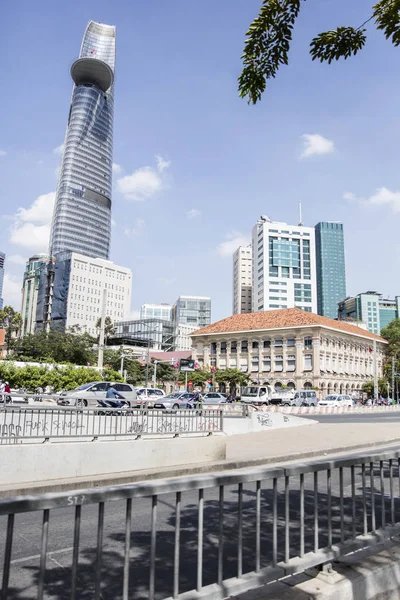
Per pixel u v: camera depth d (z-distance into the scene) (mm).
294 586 3123
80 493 2457
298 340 70438
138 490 2664
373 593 3365
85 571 4754
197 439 12133
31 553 5336
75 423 10656
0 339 53281
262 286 149875
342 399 48875
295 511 7340
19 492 8469
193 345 82062
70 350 69125
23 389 32906
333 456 14391
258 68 5918
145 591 4266
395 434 19375
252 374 74250
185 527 6391
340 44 5793
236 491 8992
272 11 5434
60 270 156000
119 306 167500
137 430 11625
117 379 40938
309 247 153125
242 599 2914
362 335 79500
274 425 23141
